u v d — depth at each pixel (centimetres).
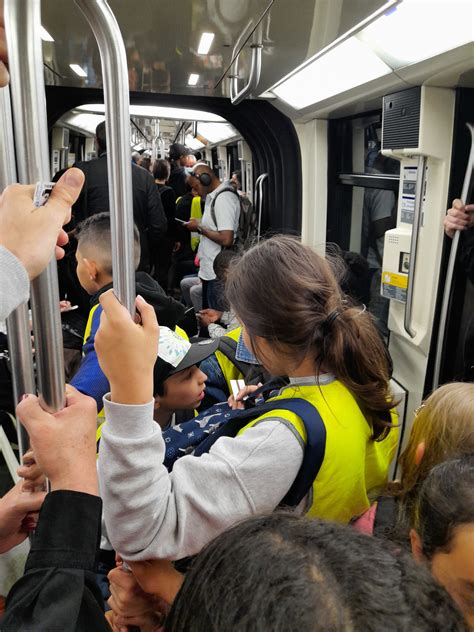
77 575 65
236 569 46
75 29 222
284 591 43
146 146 1544
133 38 239
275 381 140
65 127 617
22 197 60
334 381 108
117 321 77
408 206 286
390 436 129
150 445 86
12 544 98
